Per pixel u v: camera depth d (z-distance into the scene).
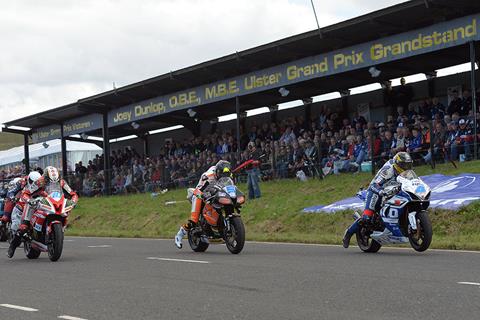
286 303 6.69
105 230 22.22
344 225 15.72
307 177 21.52
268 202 19.84
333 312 6.15
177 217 21.39
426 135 18.41
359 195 11.70
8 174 38.00
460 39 18.48
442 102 23.53
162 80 26.09
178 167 26.05
